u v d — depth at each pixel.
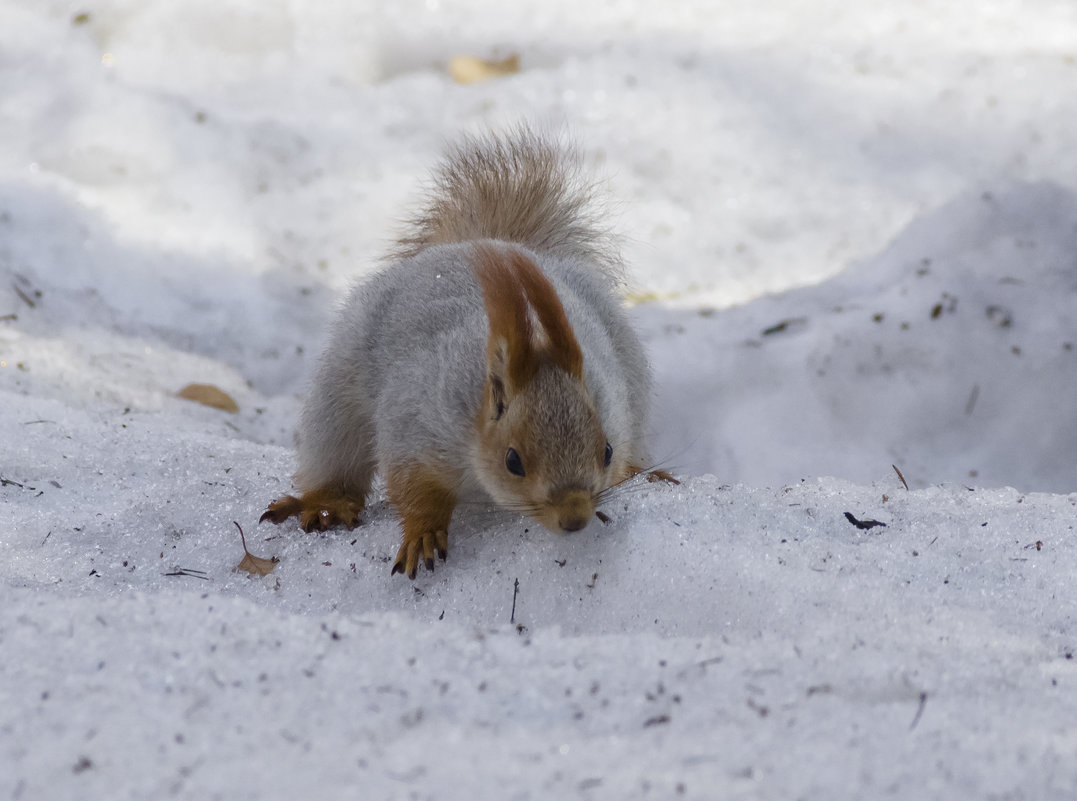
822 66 20.06
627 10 21.73
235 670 4.94
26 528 7.66
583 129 18.55
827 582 6.44
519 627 5.93
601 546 6.96
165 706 4.62
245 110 18.66
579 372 6.95
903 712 4.72
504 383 6.95
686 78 19.62
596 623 6.63
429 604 7.11
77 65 18.23
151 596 5.71
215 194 16.64
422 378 7.55
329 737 4.41
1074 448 12.83
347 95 19.34
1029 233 14.60
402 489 7.61
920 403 13.13
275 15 20.94
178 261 15.22
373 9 21.45
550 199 9.93
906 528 7.34
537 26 21.28
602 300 8.71
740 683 4.93
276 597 7.27
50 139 16.70
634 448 8.92
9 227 14.55
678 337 14.17
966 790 4.16
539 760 4.24
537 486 6.78
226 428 11.66
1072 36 20.70
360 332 8.23
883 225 16.98
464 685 4.84
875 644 5.61
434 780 4.10
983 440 12.96
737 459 12.83
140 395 11.86
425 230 10.21
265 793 4.04
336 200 17.02
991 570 6.81
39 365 11.66
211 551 7.78
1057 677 5.27
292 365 14.17
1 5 19.48
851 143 18.59
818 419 13.05
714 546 6.84
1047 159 17.86
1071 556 6.92
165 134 17.27
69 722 4.48
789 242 16.91
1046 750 4.45
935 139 18.56
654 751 4.33
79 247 14.72
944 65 19.92
